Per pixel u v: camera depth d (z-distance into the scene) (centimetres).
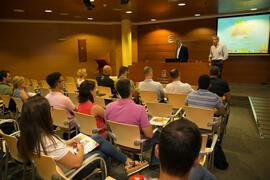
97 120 250
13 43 949
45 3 613
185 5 668
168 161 75
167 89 377
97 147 206
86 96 253
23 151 154
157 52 1049
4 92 413
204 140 199
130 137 216
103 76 453
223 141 363
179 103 354
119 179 243
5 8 683
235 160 297
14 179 247
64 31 1016
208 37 913
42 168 156
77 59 1055
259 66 841
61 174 142
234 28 847
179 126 78
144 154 307
